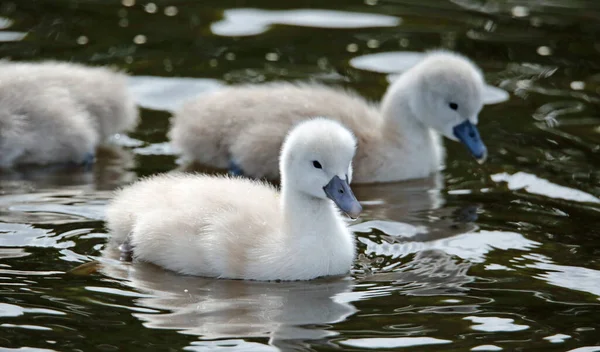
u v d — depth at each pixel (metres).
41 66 14.88
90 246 11.44
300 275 10.78
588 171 14.24
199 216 11.00
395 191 13.76
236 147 13.95
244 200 11.23
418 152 14.41
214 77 17.22
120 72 16.17
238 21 19.95
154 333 9.35
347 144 11.03
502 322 9.76
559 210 12.92
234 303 10.09
